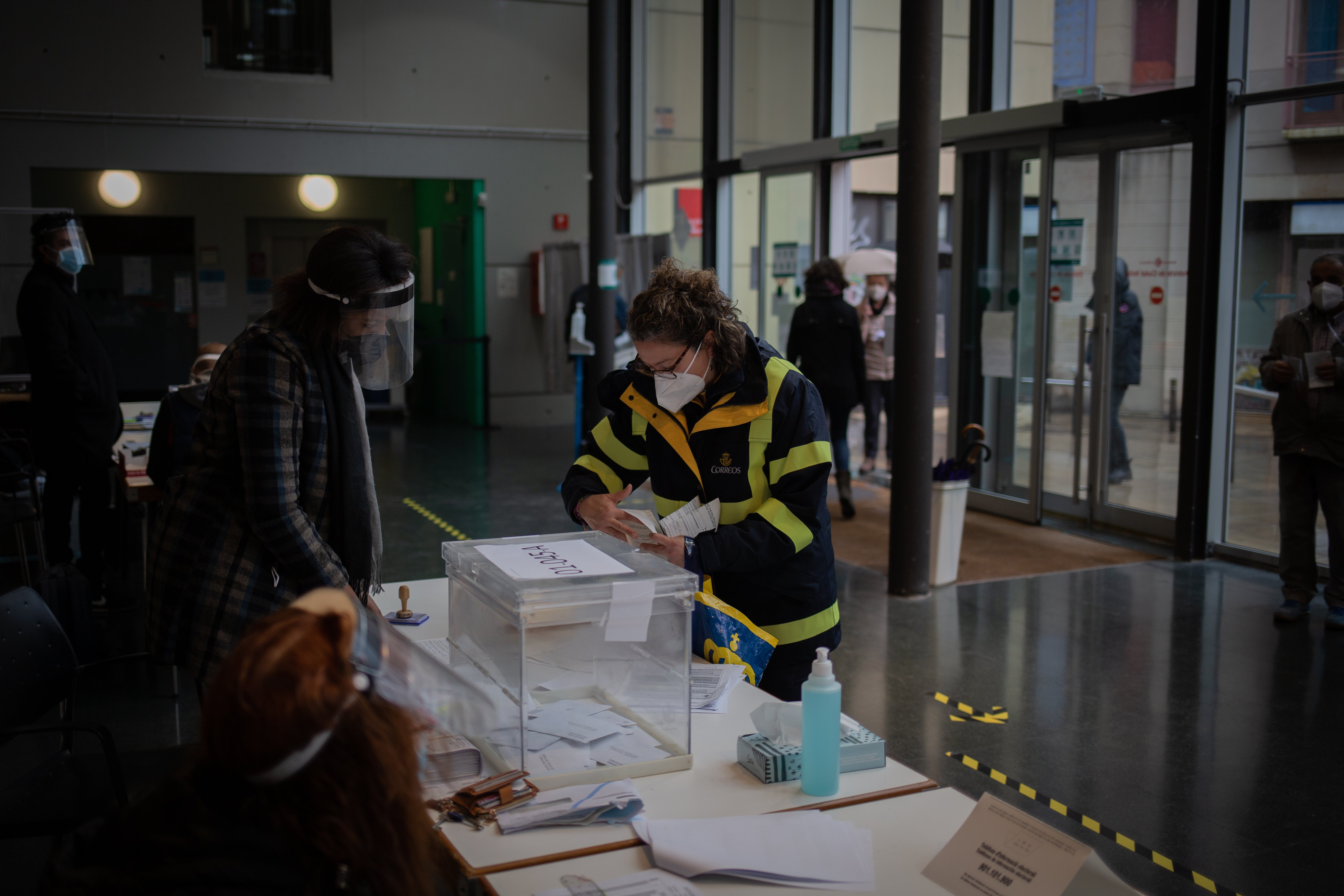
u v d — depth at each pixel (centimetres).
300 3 1011
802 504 218
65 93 937
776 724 183
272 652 107
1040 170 661
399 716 114
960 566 580
